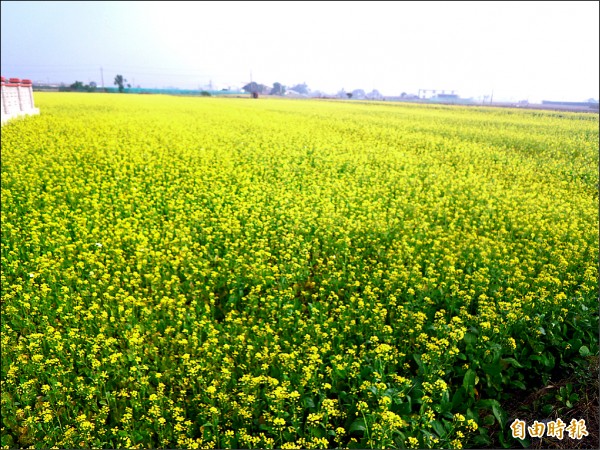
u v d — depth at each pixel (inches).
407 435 174.4
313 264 329.4
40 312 257.3
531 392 201.3
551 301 242.4
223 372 196.7
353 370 196.2
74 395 203.9
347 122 1180.5
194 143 743.7
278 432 178.4
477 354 210.5
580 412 181.2
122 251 330.6
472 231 370.9
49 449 171.5
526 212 410.0
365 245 348.2
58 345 219.0
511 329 225.1
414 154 727.1
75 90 3567.9
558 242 333.4
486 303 236.7
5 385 205.5
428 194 466.3
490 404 184.9
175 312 259.6
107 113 1286.9
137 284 285.0
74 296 265.9
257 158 626.5
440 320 222.4
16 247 333.1
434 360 198.5
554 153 741.3
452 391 200.7
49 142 719.1
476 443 176.1
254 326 231.6
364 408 173.6
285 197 449.4
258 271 290.5
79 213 405.4
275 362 215.9
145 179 514.9
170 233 353.4
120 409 194.2
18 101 1114.1
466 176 574.6
